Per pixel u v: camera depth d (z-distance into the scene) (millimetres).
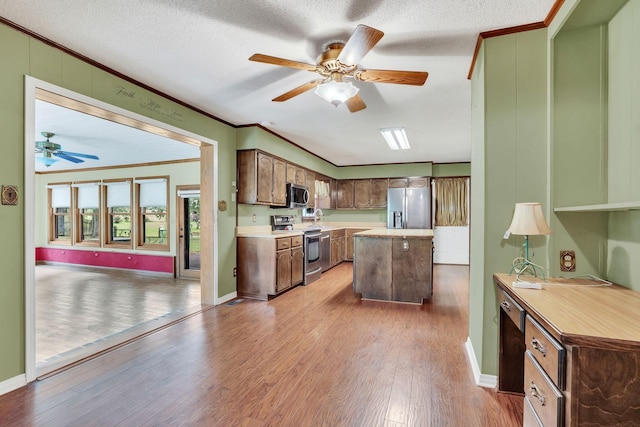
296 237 4922
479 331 2266
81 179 7082
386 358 2555
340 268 6719
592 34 1915
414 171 7348
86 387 2139
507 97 2107
